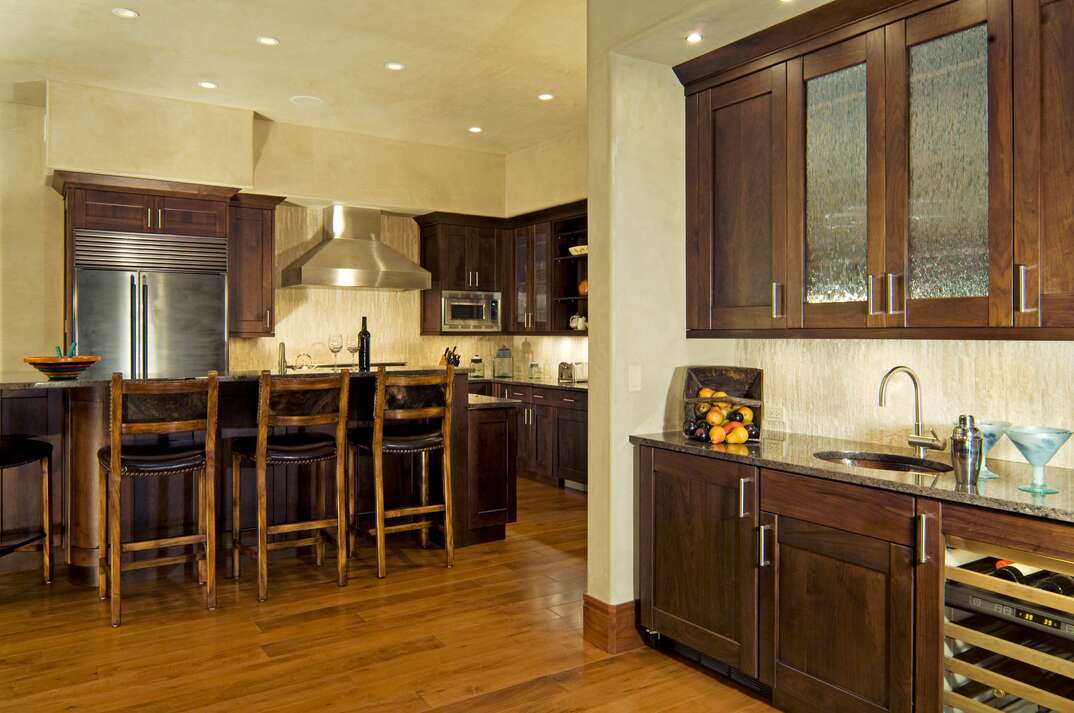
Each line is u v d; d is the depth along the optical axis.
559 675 2.84
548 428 6.41
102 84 5.07
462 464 4.60
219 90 5.21
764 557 2.56
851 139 2.56
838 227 2.61
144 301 5.40
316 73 4.87
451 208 6.92
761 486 2.57
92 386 3.81
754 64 2.90
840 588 2.32
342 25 4.09
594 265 3.17
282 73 4.87
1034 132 2.05
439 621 3.37
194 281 5.59
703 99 3.14
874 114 2.46
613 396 3.08
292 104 5.55
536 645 3.12
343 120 6.00
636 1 2.88
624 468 3.11
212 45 4.38
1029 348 2.43
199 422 3.49
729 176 3.03
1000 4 2.12
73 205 5.18
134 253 5.38
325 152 6.27
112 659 2.96
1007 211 2.11
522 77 4.95
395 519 4.77
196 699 2.63
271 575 4.03
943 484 2.12
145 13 3.94
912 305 2.36
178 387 3.42
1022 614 1.87
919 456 2.56
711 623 2.77
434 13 3.94
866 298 2.51
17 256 5.53
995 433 2.23
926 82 2.32
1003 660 1.93
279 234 6.68
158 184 5.41
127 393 3.34
